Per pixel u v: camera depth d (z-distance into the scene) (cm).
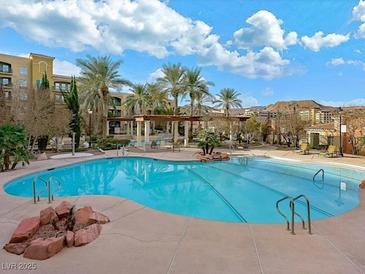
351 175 1385
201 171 1545
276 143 3139
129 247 464
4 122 1755
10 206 716
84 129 3197
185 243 483
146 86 4241
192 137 3550
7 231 540
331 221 609
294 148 2655
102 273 380
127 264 406
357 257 432
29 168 1388
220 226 571
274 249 461
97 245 470
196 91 3198
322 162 1716
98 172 1542
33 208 700
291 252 450
